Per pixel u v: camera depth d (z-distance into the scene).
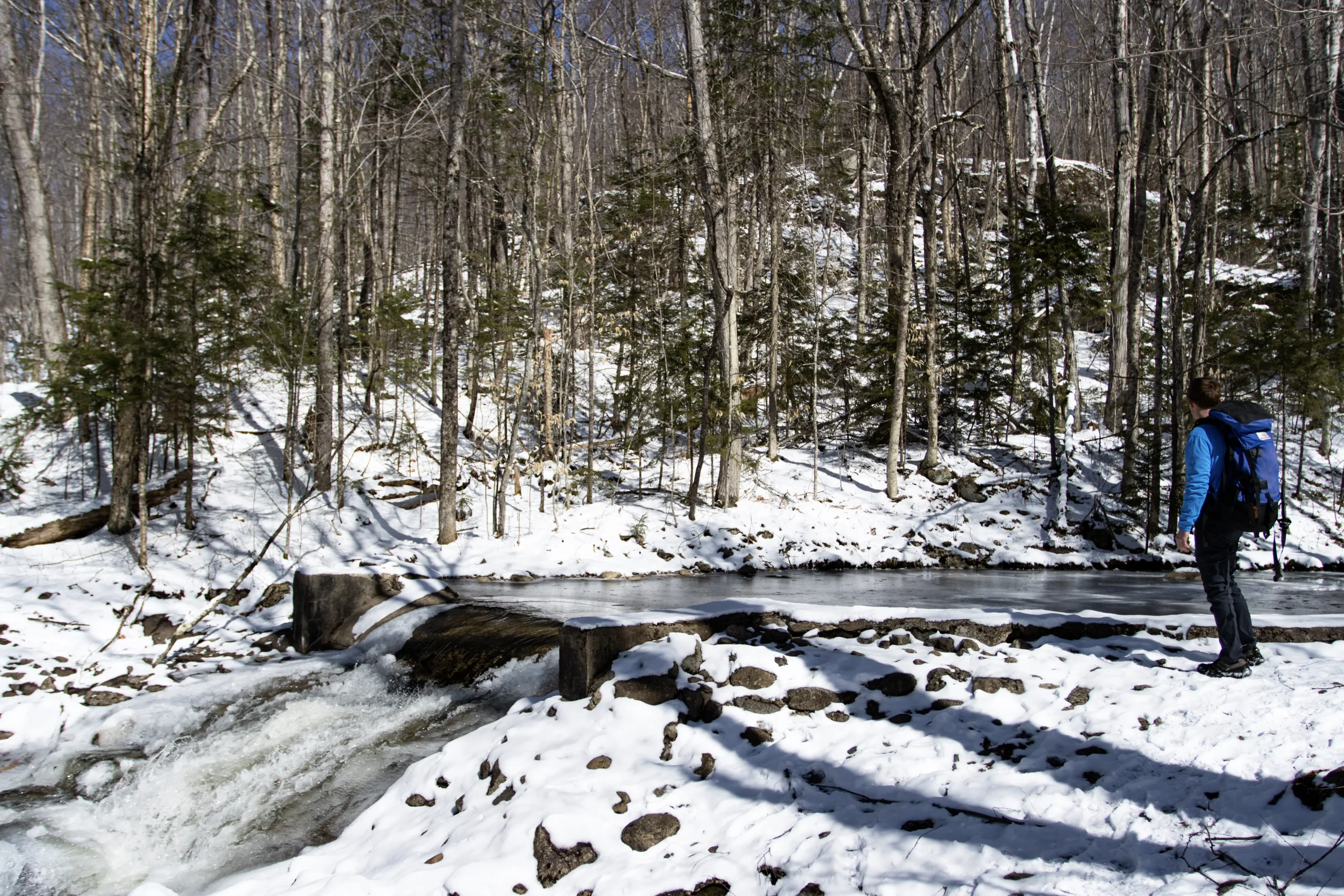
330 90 15.55
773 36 16.45
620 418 21.41
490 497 16.81
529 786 4.39
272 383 18.08
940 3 20.20
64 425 15.45
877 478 18.20
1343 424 20.75
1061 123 39.97
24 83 19.12
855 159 22.41
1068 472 15.38
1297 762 3.41
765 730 4.55
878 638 5.59
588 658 5.30
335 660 8.72
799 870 3.45
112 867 5.07
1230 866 2.87
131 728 7.10
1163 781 3.51
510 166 16.86
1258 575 13.03
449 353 14.28
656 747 4.61
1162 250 14.66
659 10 22.52
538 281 15.21
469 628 8.20
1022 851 3.23
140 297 11.99
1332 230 20.94
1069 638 5.50
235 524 13.89
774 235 18.52
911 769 4.02
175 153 15.45
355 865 4.36
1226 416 4.46
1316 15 12.28
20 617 9.61
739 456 16.55
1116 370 19.06
